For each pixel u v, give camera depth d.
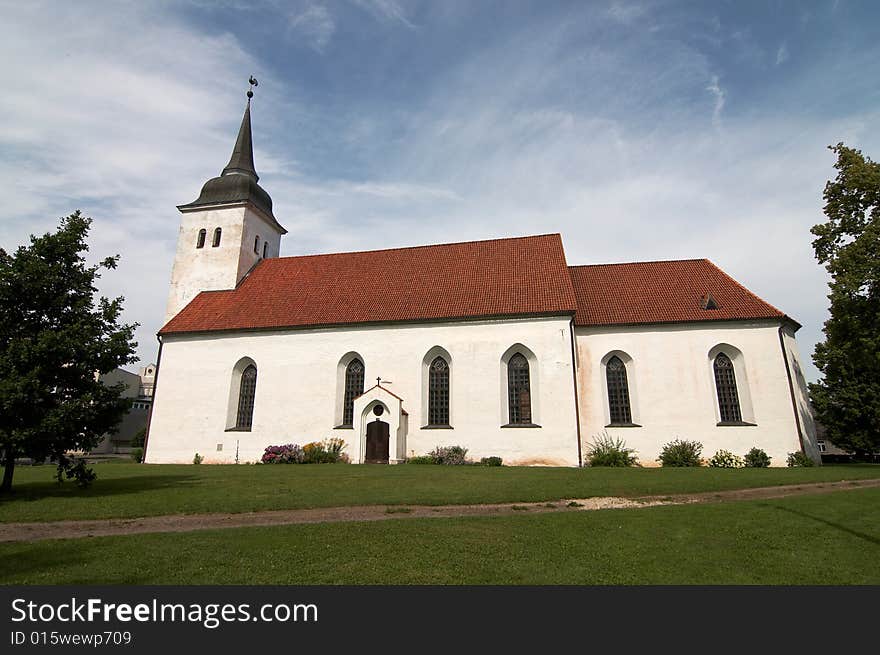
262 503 15.95
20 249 17.80
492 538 11.57
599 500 16.83
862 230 26.66
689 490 18.38
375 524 13.04
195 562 9.79
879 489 18.23
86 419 17.58
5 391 15.77
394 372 32.53
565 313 30.73
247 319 36.00
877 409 36.19
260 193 43.41
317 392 33.47
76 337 17.53
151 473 24.58
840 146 27.92
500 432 30.17
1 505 15.57
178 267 41.03
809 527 12.73
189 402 35.19
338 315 34.53
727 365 31.27
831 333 27.67
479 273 35.88
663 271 36.66
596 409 31.47
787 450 29.17
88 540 11.45
